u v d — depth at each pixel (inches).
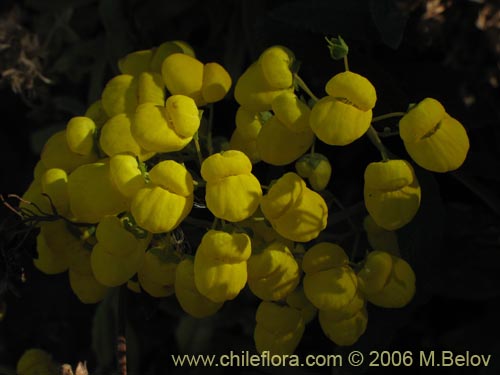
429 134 9.6
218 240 9.5
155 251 10.1
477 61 13.5
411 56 13.2
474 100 13.4
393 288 10.1
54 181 10.2
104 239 9.8
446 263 13.5
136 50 13.9
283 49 10.0
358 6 11.4
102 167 9.8
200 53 14.0
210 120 10.4
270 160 9.9
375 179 9.6
